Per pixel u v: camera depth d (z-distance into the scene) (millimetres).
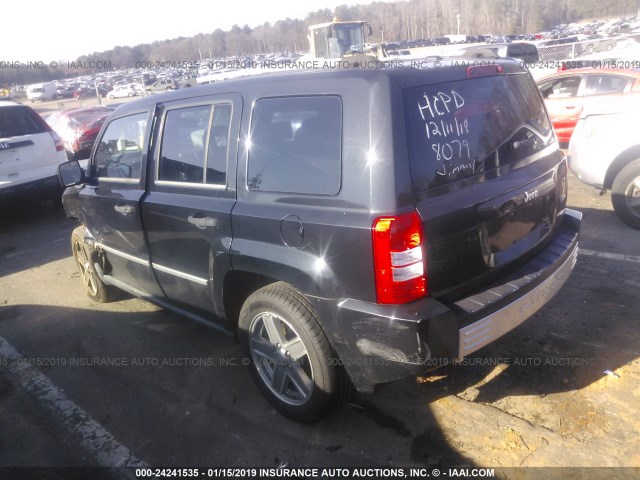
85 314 4984
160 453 3062
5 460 3104
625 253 5152
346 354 2738
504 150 3021
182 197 3518
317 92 2797
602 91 8594
